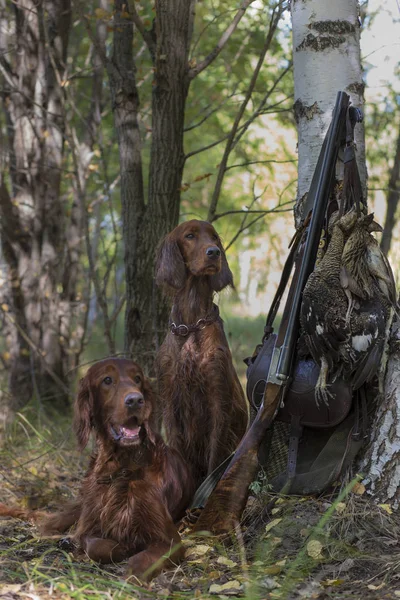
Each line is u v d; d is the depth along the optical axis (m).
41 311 7.84
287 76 8.53
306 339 3.77
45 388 7.74
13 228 7.77
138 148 5.89
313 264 3.88
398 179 7.39
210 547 3.62
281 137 10.54
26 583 3.14
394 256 7.37
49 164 7.79
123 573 3.44
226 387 4.33
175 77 5.55
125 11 5.63
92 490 3.77
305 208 4.07
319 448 4.00
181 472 4.12
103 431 3.71
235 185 14.35
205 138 13.87
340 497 3.34
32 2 7.52
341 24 4.35
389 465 3.77
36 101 7.70
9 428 6.99
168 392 4.43
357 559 3.36
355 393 3.94
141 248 5.73
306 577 3.28
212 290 4.41
